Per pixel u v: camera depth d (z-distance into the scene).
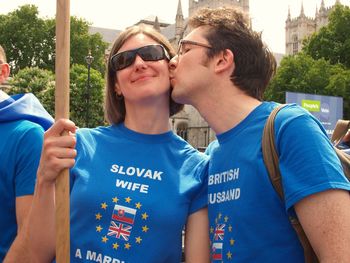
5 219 1.03
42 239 0.83
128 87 1.05
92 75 18.17
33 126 1.05
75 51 26.83
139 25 1.12
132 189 0.98
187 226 1.02
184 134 26.22
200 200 1.02
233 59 0.95
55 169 0.76
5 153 1.02
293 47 38.31
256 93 0.98
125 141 1.06
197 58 0.96
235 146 0.92
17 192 1.01
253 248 0.83
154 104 1.06
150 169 1.02
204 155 1.09
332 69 18.16
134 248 0.94
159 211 0.97
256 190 0.84
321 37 20.03
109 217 0.96
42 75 18.83
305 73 18.22
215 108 0.96
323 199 0.74
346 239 0.71
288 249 0.82
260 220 0.83
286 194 0.78
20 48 26.39
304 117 0.81
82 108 18.08
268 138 0.84
